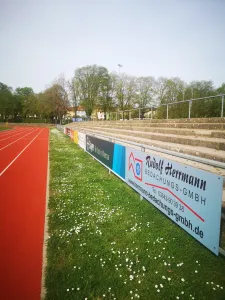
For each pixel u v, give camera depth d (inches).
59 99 2370.8
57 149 641.0
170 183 164.4
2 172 359.6
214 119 340.8
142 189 217.6
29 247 144.3
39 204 219.5
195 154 235.6
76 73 2038.6
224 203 136.3
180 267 121.0
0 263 128.0
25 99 3107.8
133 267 121.3
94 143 457.4
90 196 233.1
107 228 164.7
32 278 116.6
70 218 181.8
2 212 200.1
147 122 607.2
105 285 108.5
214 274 115.3
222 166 116.3
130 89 1897.1
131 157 244.8
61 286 108.2
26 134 1380.4
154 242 144.3
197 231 134.9
